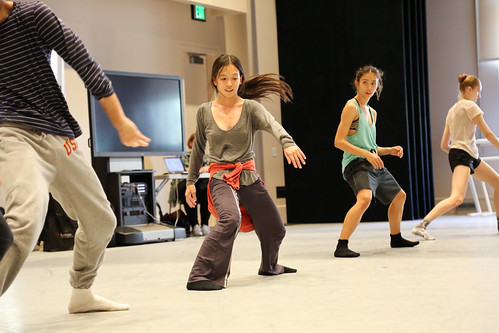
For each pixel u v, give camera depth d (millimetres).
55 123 2080
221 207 3311
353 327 2137
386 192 4598
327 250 4820
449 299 2582
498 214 5633
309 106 8664
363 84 4484
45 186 1982
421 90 8664
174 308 2666
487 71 9031
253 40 8891
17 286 3668
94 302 2615
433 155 9297
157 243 6664
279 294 2906
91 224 2305
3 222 1476
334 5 8492
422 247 4660
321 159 8617
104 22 8102
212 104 3529
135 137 1999
